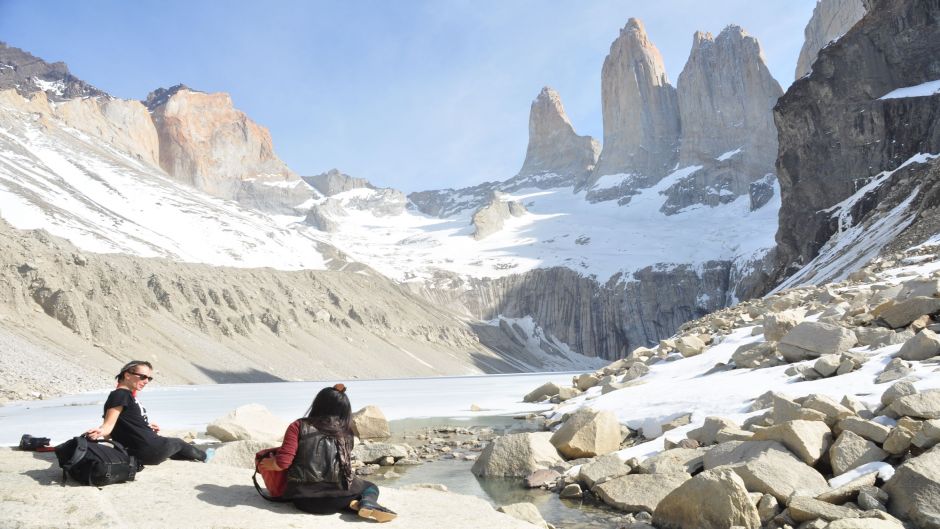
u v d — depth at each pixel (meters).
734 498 6.84
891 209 57.97
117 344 61.97
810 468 7.52
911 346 11.20
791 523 6.75
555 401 21.97
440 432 16.31
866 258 47.28
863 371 11.12
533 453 10.62
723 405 11.56
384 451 12.10
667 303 187.75
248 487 6.25
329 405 5.78
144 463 6.66
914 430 7.31
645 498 8.21
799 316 16.42
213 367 69.44
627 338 183.62
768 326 15.81
